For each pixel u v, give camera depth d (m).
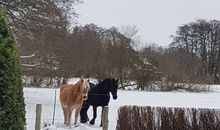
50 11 23.52
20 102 5.23
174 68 54.44
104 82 14.95
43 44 24.92
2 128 4.90
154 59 52.53
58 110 19.05
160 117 11.39
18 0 22.45
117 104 25.05
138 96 34.81
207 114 11.62
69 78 38.53
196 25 90.81
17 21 22.86
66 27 25.91
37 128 9.15
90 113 18.83
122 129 11.16
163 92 44.97
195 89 49.69
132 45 58.22
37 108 9.20
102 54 50.91
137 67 50.38
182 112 11.52
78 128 13.05
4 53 4.95
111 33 61.00
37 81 38.56
